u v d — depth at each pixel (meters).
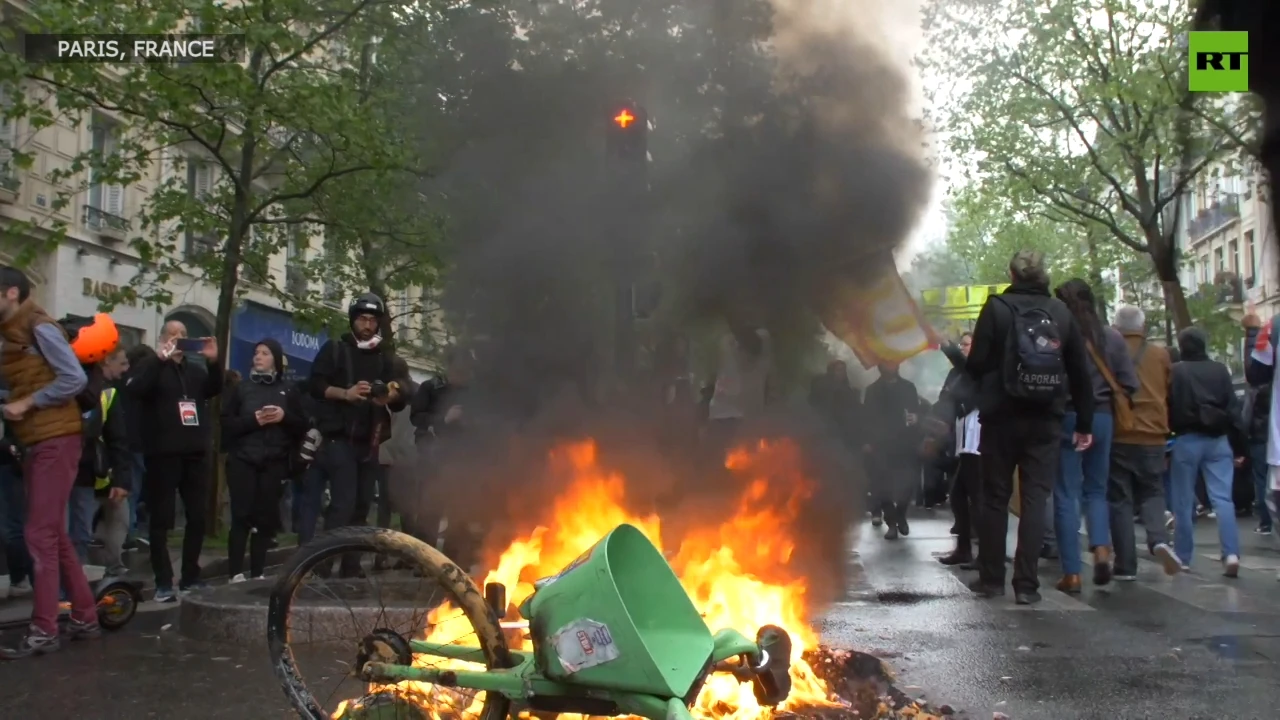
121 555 8.34
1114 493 7.02
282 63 11.26
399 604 3.76
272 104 10.90
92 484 7.01
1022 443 6.00
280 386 7.12
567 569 2.77
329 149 12.51
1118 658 4.37
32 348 4.94
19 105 11.05
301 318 14.73
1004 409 5.98
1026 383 5.79
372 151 11.33
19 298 4.94
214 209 15.50
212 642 5.09
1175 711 3.54
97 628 5.25
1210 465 7.27
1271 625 5.17
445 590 2.86
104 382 6.91
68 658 4.69
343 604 3.73
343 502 6.76
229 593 5.67
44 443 4.89
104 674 4.33
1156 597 6.14
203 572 8.32
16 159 12.84
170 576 6.66
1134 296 21.05
